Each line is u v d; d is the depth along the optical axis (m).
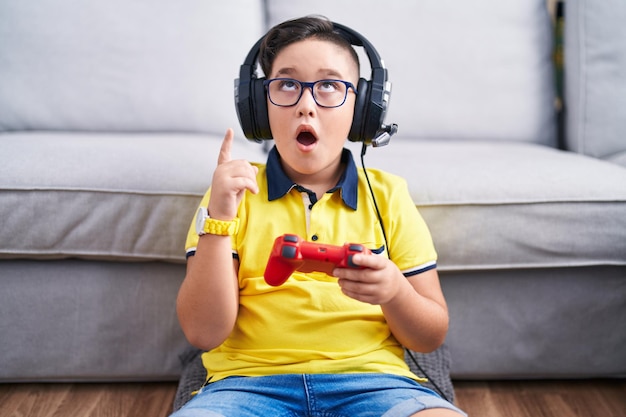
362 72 1.66
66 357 1.22
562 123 1.84
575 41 1.64
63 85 1.56
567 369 1.27
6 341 1.20
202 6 1.63
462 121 1.71
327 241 0.94
